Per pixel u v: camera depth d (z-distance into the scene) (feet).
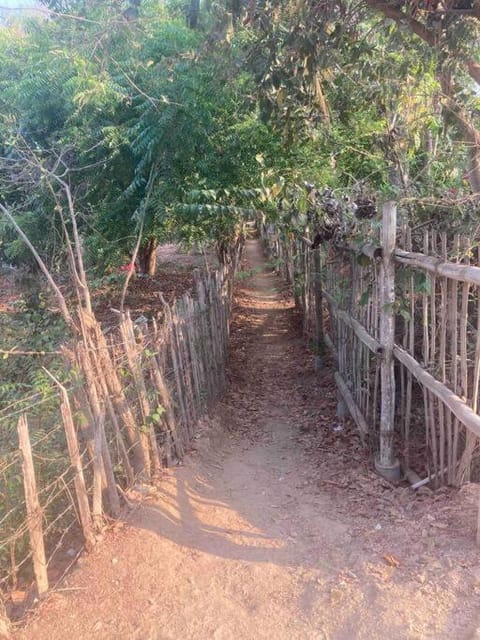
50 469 12.16
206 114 25.55
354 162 24.80
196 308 18.92
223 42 18.84
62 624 9.59
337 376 21.34
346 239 18.17
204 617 9.64
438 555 10.28
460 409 11.34
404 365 15.28
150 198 28.02
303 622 9.31
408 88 19.12
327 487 15.21
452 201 13.98
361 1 16.72
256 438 19.89
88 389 11.82
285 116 19.36
